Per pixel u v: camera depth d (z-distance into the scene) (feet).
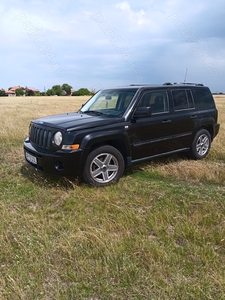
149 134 14.49
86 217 9.84
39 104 95.14
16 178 14.12
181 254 7.65
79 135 11.91
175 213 10.17
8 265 7.20
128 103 14.07
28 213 10.23
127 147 13.56
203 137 18.29
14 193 12.14
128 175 14.98
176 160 17.84
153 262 7.20
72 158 11.78
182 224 9.23
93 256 7.50
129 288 6.36
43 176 14.19
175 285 6.40
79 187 12.52
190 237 8.57
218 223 9.52
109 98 15.43
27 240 8.17
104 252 7.56
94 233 8.45
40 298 6.09
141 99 14.33
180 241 8.46
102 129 12.59
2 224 9.18
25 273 6.84
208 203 10.99
